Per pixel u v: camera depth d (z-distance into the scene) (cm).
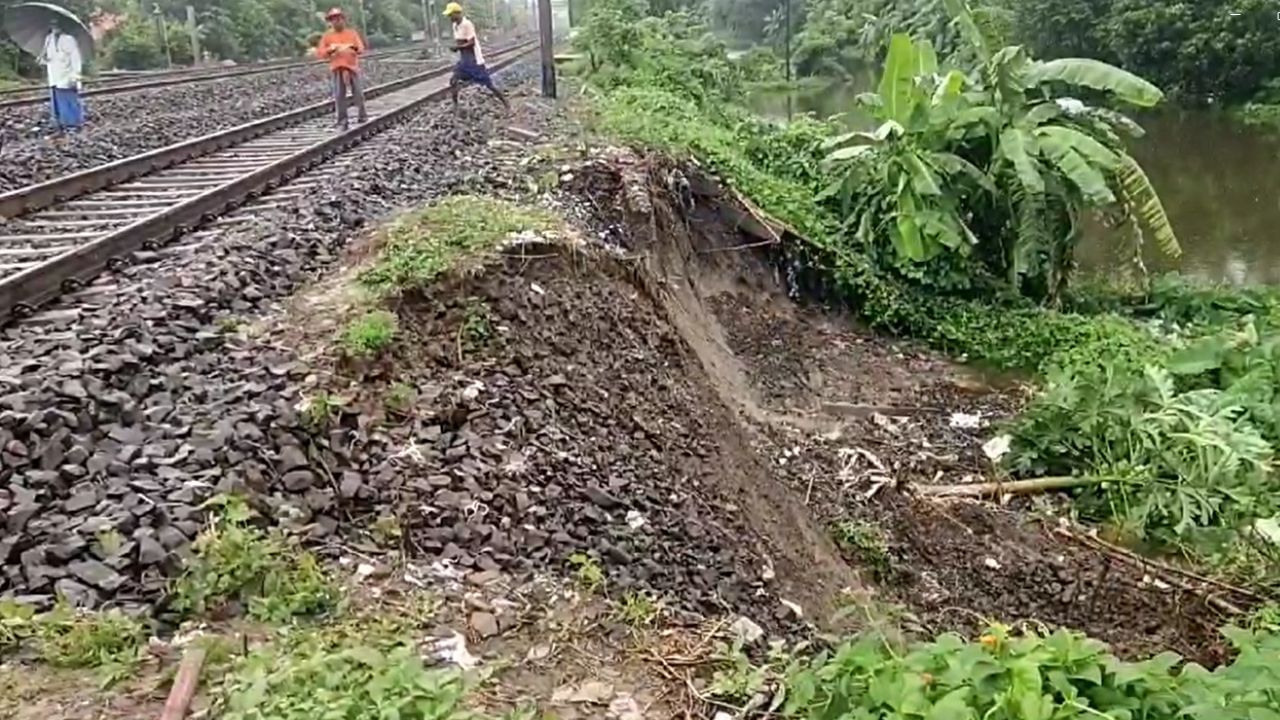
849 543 724
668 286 1009
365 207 943
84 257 714
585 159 1130
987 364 1171
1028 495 844
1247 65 3544
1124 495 823
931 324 1232
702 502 591
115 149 1356
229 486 444
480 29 8606
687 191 1219
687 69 2188
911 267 1284
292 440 493
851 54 4038
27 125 1598
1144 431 847
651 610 423
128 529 411
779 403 1013
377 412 539
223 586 387
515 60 3678
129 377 539
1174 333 1223
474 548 457
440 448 523
